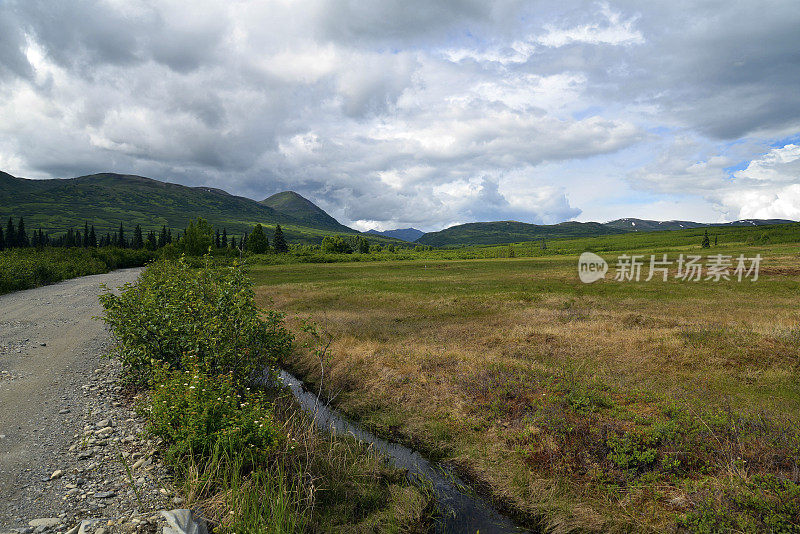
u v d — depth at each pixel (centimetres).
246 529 464
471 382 1029
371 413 974
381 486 665
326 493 611
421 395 1007
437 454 790
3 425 668
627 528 537
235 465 560
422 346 1405
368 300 2670
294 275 5306
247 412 664
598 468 645
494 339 1479
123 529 436
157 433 626
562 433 741
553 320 1816
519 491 643
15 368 969
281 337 994
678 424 722
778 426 687
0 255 3183
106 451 606
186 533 433
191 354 835
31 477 525
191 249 7700
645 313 1919
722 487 552
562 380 983
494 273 4891
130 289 995
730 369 1062
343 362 1246
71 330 1396
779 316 1689
